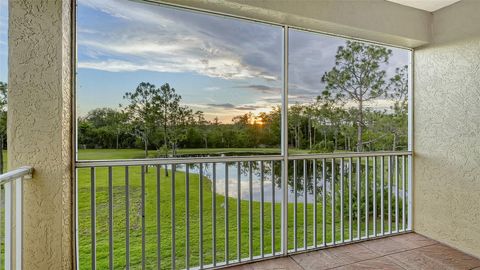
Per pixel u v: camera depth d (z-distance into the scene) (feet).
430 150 9.98
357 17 8.86
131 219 7.93
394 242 9.60
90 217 7.18
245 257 8.61
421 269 7.74
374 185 10.03
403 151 10.34
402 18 9.55
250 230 8.26
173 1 7.24
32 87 5.41
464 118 8.91
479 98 8.48
